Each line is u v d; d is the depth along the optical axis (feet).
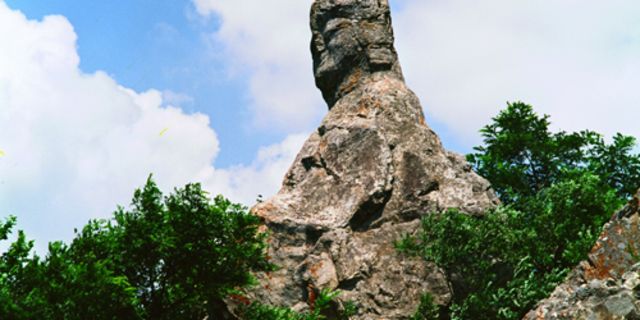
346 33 119.34
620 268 52.34
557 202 93.61
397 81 116.26
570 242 90.33
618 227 53.93
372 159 101.45
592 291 40.88
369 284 90.12
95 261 71.72
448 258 85.71
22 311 59.41
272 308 83.92
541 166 130.31
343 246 93.45
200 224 78.74
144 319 73.41
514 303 81.15
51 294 63.10
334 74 118.93
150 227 75.82
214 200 81.56
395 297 88.58
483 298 83.30
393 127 106.63
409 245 88.63
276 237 95.86
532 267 89.15
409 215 96.22
